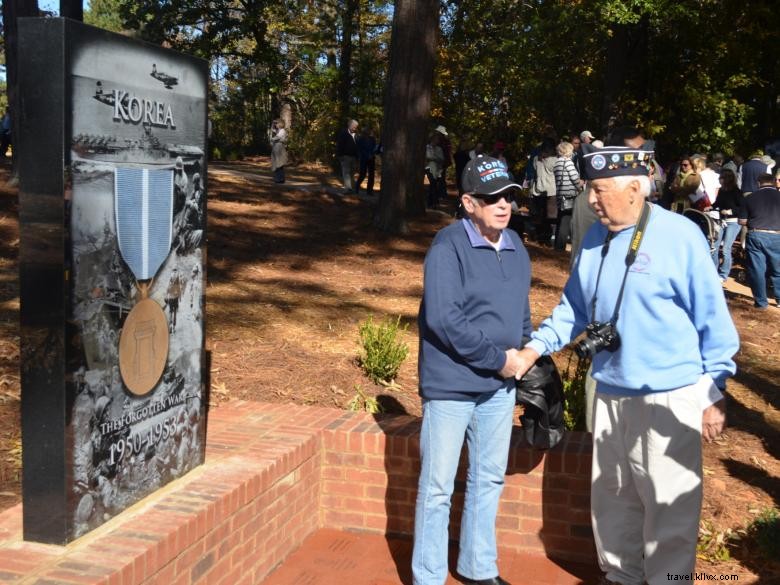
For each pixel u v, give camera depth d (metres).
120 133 3.08
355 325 7.42
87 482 3.02
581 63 20.95
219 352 6.11
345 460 4.34
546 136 14.48
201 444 3.79
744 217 10.50
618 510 3.53
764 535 4.11
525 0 22.08
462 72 25.69
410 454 4.25
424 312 3.49
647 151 3.27
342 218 13.82
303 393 5.40
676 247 3.20
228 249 10.57
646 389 3.25
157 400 3.42
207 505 3.32
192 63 3.53
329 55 30.03
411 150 12.95
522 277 3.56
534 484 4.09
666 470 3.26
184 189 3.53
